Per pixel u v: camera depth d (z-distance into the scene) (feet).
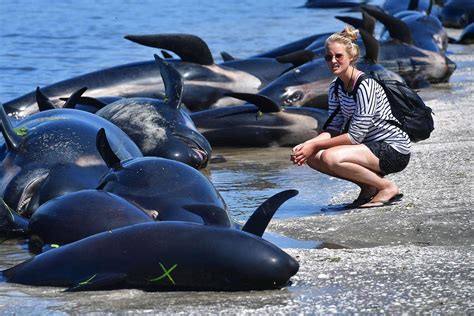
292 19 175.73
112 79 89.40
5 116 49.16
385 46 105.29
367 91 46.73
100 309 29.99
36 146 48.70
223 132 73.31
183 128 62.39
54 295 31.89
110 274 32.24
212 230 32.09
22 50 126.11
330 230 42.52
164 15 176.65
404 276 32.63
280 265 31.17
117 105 64.13
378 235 41.22
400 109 48.08
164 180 41.75
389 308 29.12
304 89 88.33
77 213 39.83
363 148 47.67
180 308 29.89
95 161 48.19
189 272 31.58
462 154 59.88
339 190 53.72
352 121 47.42
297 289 31.58
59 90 87.81
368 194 48.98
